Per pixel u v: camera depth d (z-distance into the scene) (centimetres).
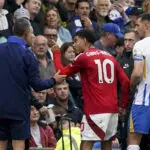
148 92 2572
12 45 2489
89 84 2562
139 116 2573
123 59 3112
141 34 2647
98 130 2552
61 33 3747
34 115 2980
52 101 3222
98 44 3522
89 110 2559
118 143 2811
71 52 3347
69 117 2983
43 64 3341
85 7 3916
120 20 4056
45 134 3022
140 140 2625
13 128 2478
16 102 2467
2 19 3459
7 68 2469
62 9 3884
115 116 2580
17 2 3644
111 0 4294
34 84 2497
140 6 4366
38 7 3672
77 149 2759
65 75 2567
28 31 2536
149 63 2561
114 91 2580
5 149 2514
